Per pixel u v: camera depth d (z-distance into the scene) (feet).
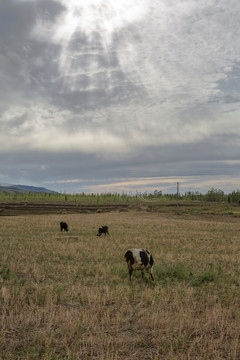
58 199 630.33
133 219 183.21
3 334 19.57
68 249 58.65
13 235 85.05
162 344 18.88
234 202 524.93
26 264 44.47
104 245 66.54
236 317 23.11
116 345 18.57
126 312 24.54
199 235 92.53
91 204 476.54
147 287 33.50
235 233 103.45
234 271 41.86
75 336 19.45
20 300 27.35
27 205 396.98
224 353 17.74
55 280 35.76
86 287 31.12
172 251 58.70
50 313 23.09
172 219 196.85
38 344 18.45
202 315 23.91
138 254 36.11
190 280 36.47
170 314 23.52
